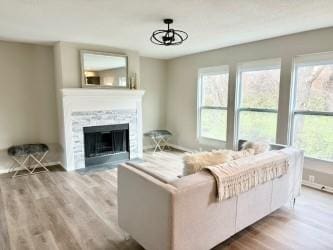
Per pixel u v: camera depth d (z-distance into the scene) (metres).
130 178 2.10
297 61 3.71
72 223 2.62
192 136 5.84
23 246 2.21
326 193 3.42
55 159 4.84
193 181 1.83
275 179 2.59
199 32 3.64
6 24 3.24
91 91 4.54
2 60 4.15
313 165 3.62
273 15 2.88
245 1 2.46
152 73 6.20
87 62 4.54
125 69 5.07
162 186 1.74
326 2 2.48
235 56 4.61
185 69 5.84
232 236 2.40
